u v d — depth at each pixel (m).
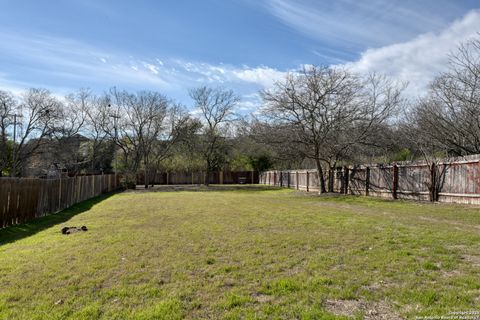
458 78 15.86
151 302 3.69
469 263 4.86
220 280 4.39
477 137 14.06
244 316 3.33
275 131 20.47
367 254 5.47
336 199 16.83
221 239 6.93
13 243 7.14
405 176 15.24
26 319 3.30
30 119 33.50
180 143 38.44
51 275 4.64
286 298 3.75
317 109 19.66
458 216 9.52
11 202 9.89
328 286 4.07
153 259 5.43
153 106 34.34
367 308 3.45
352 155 22.00
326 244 6.28
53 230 8.65
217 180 44.47
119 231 8.05
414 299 3.62
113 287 4.15
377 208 12.29
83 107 39.22
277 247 6.14
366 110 19.03
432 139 15.85
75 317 3.33
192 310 3.48
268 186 35.28
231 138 41.19
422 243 6.11
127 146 37.12
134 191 28.28
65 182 15.10
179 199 18.28
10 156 33.91
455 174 12.53
